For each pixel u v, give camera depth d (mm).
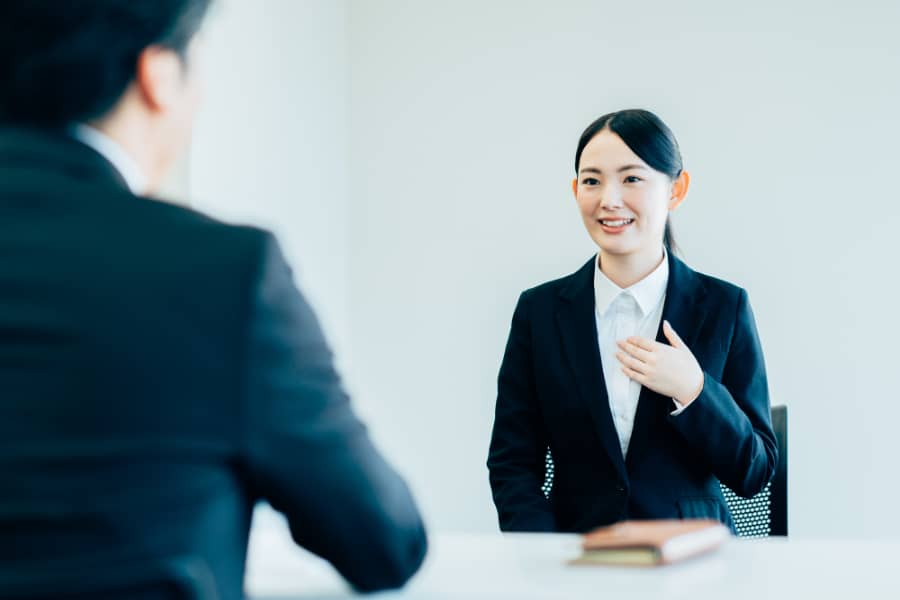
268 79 2887
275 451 634
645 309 1815
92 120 683
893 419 2756
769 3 2902
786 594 762
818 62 2855
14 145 652
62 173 650
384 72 3338
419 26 3303
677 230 2955
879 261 2789
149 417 590
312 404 661
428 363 3252
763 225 2889
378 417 3297
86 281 601
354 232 3344
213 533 607
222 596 612
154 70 691
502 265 3180
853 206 2816
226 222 677
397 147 3316
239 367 617
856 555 924
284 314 654
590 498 1747
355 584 745
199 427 603
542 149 3145
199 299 617
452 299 3232
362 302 3332
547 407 1810
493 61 3211
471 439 3188
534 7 3164
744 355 1803
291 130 3012
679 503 1694
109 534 572
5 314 589
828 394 2812
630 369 1666
